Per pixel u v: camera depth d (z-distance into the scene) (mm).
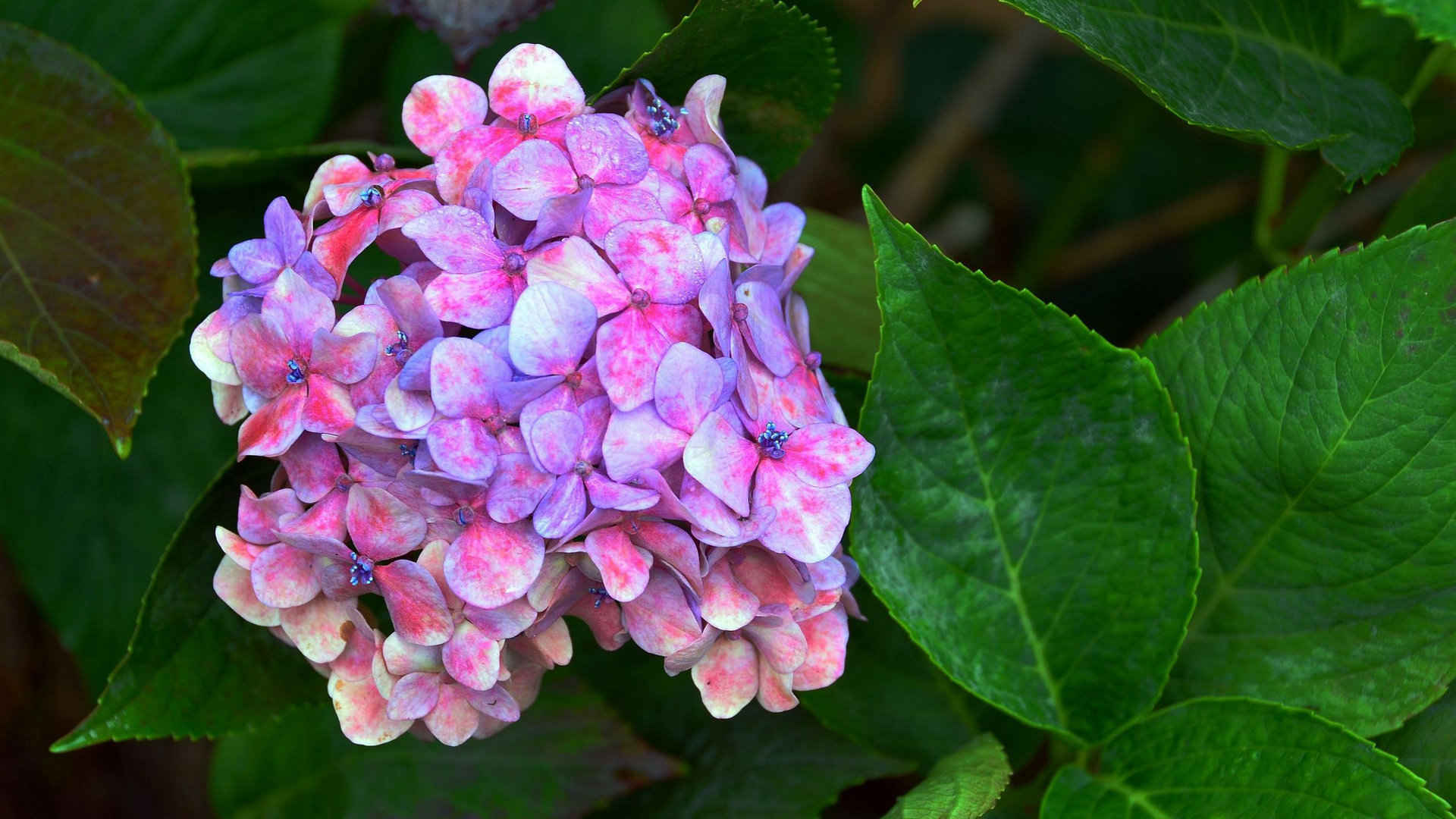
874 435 1011
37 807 1185
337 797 1113
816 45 1020
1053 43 1576
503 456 953
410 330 964
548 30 1105
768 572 980
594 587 976
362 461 970
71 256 1034
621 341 958
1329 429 1004
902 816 979
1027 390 1010
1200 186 1573
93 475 1101
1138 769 1021
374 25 1147
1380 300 997
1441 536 1001
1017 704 1026
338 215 982
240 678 1019
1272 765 1002
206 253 1089
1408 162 1288
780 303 1001
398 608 966
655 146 995
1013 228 1640
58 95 1047
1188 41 1018
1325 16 1049
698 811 1086
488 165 975
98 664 1101
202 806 1196
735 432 963
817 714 1077
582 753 1097
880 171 1593
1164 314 1291
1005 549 1021
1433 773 1010
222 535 977
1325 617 1020
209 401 1099
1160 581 1015
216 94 1129
